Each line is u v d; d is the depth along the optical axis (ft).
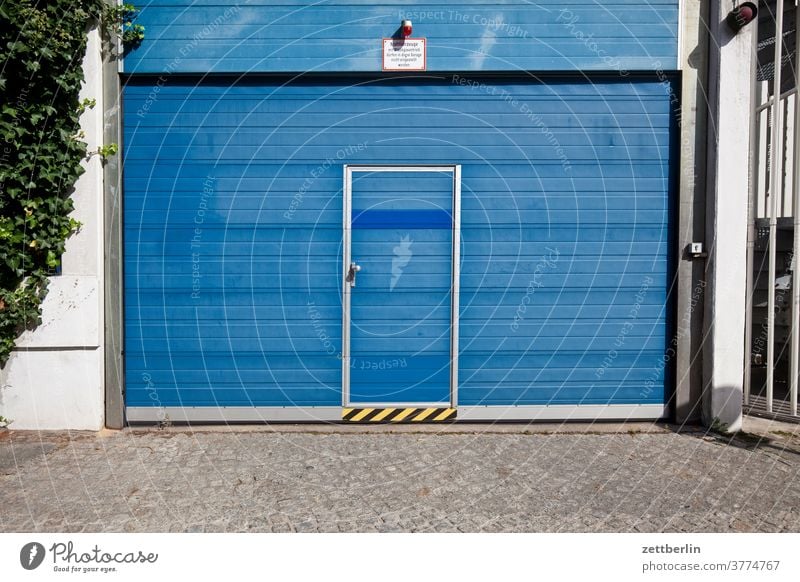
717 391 18.54
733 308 18.52
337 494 14.47
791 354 19.33
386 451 17.11
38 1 16.92
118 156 18.38
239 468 15.89
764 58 23.66
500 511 13.64
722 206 18.38
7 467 15.79
